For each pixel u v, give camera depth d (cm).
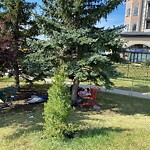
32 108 1096
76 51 1081
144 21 4856
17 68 1369
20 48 1339
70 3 1028
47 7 1081
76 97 1141
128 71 2364
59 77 670
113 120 909
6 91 1181
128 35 4234
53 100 656
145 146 616
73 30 1003
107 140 641
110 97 1403
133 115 1037
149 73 2475
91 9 1062
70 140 637
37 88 1558
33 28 1355
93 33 1055
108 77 1077
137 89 1709
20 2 1309
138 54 4178
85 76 1026
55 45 1034
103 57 976
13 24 1338
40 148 596
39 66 1112
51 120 652
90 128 754
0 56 947
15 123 844
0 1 1314
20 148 606
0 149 605
